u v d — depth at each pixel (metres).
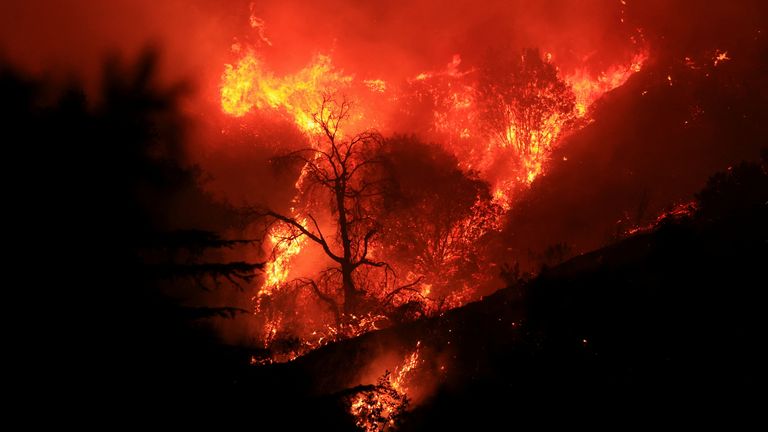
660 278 10.23
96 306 5.09
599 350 9.29
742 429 7.40
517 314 10.80
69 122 4.36
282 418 6.18
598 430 8.11
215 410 5.72
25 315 4.88
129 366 5.30
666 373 8.50
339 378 10.22
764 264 9.82
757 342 8.51
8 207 4.58
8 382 4.86
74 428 5.02
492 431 8.66
